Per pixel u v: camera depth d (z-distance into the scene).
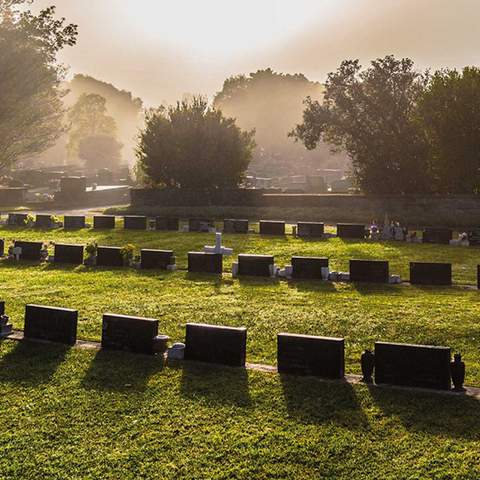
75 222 34.69
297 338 10.74
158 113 48.84
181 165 47.31
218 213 44.28
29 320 13.14
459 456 7.80
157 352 11.95
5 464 7.89
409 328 13.66
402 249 26.38
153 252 22.20
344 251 25.80
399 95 44.12
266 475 7.53
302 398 9.74
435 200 39.81
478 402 9.38
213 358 11.41
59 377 10.85
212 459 7.95
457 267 22.00
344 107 45.50
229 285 19.16
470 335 13.07
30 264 23.41
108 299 17.02
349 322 14.29
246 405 9.56
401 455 7.91
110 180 77.31
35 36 45.06
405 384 10.08
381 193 45.78
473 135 37.25
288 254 25.22
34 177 74.44
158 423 9.02
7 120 45.41
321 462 7.79
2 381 10.73
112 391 10.20
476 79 37.28
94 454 8.12
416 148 43.25
